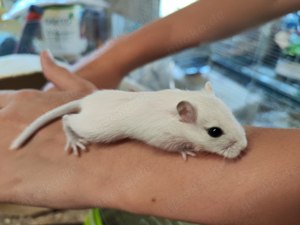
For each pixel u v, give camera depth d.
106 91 0.12
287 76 0.20
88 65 0.19
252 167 0.09
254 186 0.09
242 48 0.23
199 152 0.11
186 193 0.10
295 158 0.09
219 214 0.09
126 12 0.27
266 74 0.22
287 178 0.09
